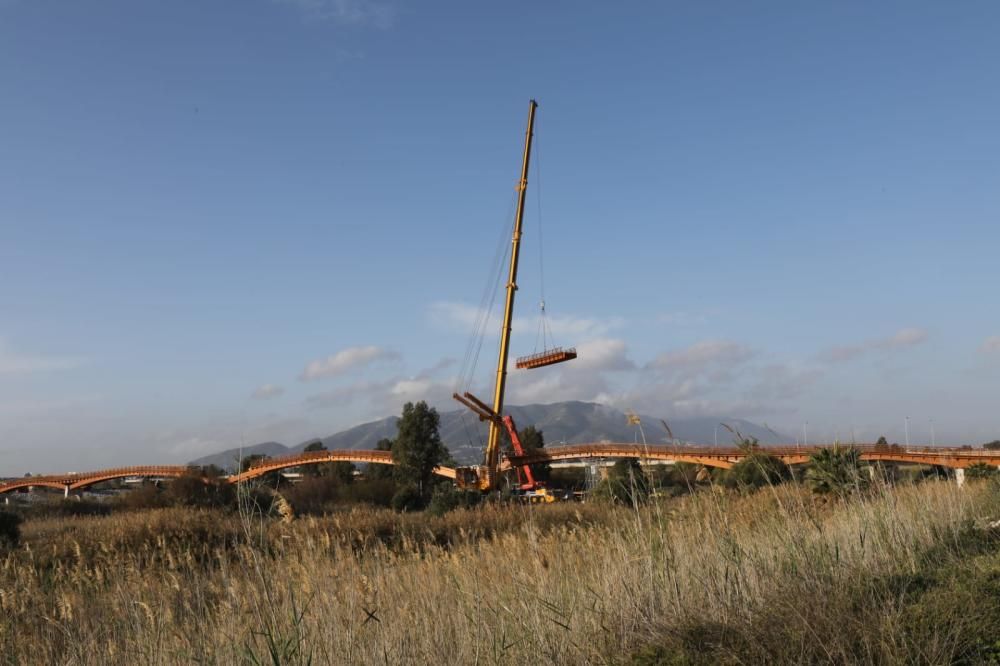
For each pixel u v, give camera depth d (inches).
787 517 341.1
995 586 266.4
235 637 261.9
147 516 973.2
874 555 331.9
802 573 295.6
